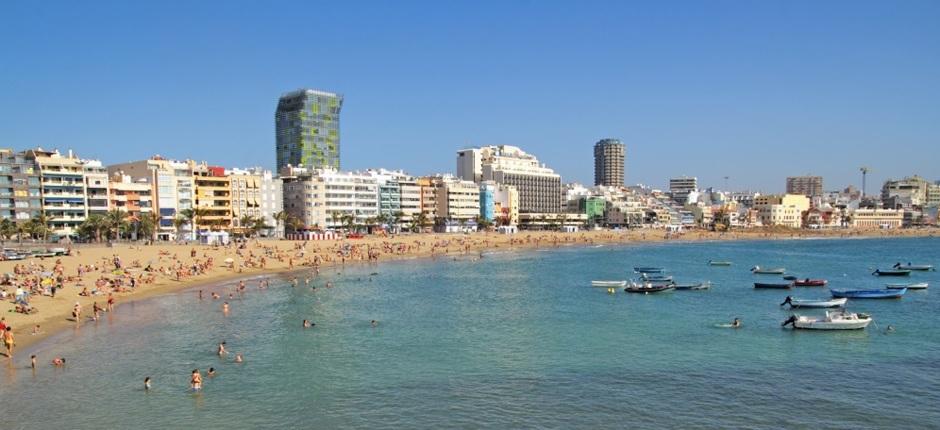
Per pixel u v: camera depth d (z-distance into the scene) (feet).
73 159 596.70
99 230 561.02
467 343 225.97
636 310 296.10
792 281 394.11
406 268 495.41
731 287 384.68
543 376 185.57
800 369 193.36
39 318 251.39
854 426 148.77
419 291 359.25
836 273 474.90
